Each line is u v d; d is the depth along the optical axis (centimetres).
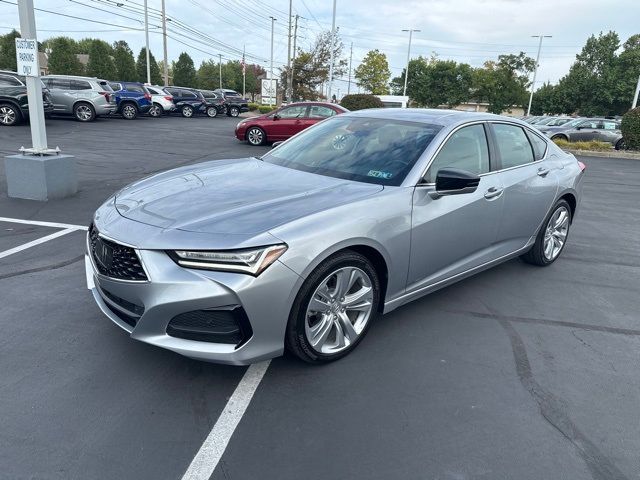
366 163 366
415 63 6719
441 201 353
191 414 262
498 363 326
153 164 1047
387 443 248
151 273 258
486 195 391
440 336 357
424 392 291
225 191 325
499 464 238
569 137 2139
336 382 296
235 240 258
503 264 521
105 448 235
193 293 253
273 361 314
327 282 298
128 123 2112
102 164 1012
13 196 686
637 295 456
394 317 383
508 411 278
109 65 5459
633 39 6531
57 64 5369
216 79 10056
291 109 1530
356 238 295
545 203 471
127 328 281
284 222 276
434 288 377
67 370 294
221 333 264
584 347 354
